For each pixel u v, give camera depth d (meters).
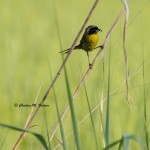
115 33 20.98
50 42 27.80
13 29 32.22
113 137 11.95
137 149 11.72
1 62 20.70
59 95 14.95
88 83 13.88
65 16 33.81
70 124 11.98
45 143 6.74
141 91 12.86
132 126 12.71
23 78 17.89
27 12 39.84
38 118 12.90
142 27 26.47
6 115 13.27
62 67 8.72
